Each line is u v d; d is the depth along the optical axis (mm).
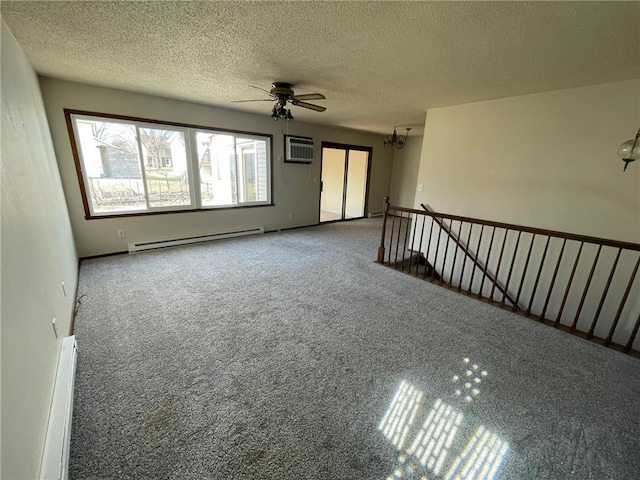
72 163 3662
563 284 3379
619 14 1672
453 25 1891
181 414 1612
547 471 1379
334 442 1484
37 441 1202
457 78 2936
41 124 2779
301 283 3471
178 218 4734
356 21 1887
